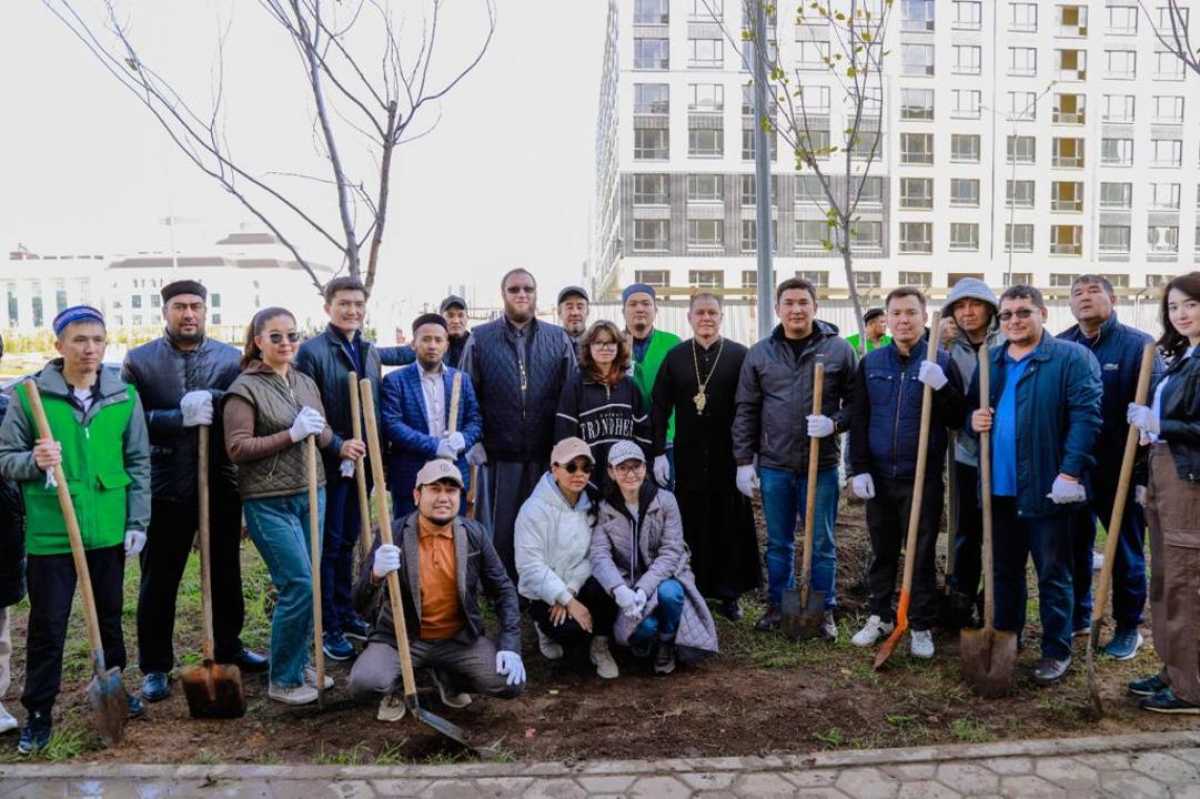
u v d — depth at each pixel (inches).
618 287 2074.3
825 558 199.5
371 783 128.3
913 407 182.4
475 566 157.9
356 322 189.2
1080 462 156.9
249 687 170.7
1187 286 145.7
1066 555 164.6
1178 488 146.6
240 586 176.4
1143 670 171.3
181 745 144.6
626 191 2031.3
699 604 178.2
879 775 129.5
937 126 2085.4
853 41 288.0
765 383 198.1
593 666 181.2
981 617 199.6
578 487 176.2
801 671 176.4
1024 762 132.6
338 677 175.2
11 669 183.5
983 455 166.7
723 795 124.4
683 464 210.1
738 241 2041.1
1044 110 2127.2
